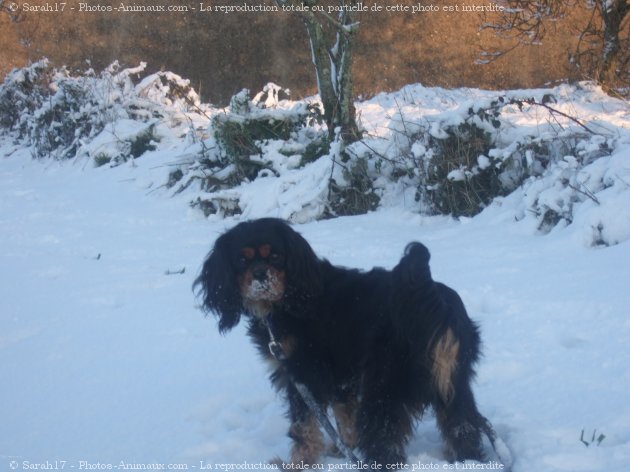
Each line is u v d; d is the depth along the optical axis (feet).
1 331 8.86
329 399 6.07
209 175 15.61
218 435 6.52
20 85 25.43
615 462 5.59
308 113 15.78
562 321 7.86
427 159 12.85
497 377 6.98
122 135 20.30
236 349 8.05
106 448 6.37
